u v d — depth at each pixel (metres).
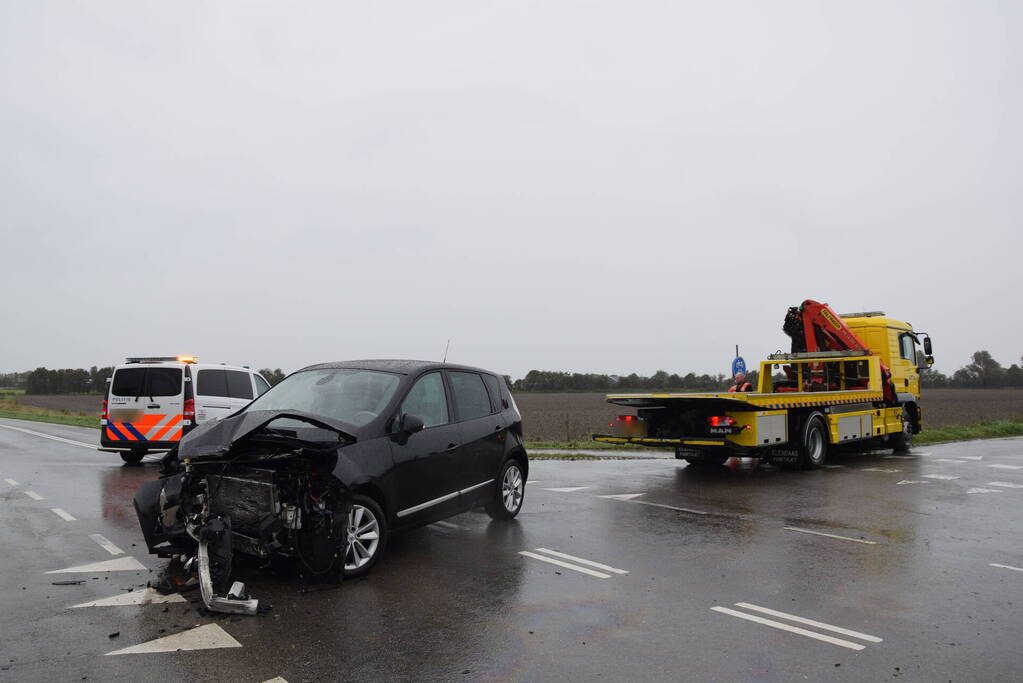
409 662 4.23
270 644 4.50
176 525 6.13
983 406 53.62
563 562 6.58
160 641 4.54
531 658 4.30
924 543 7.43
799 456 13.45
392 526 6.48
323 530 5.74
